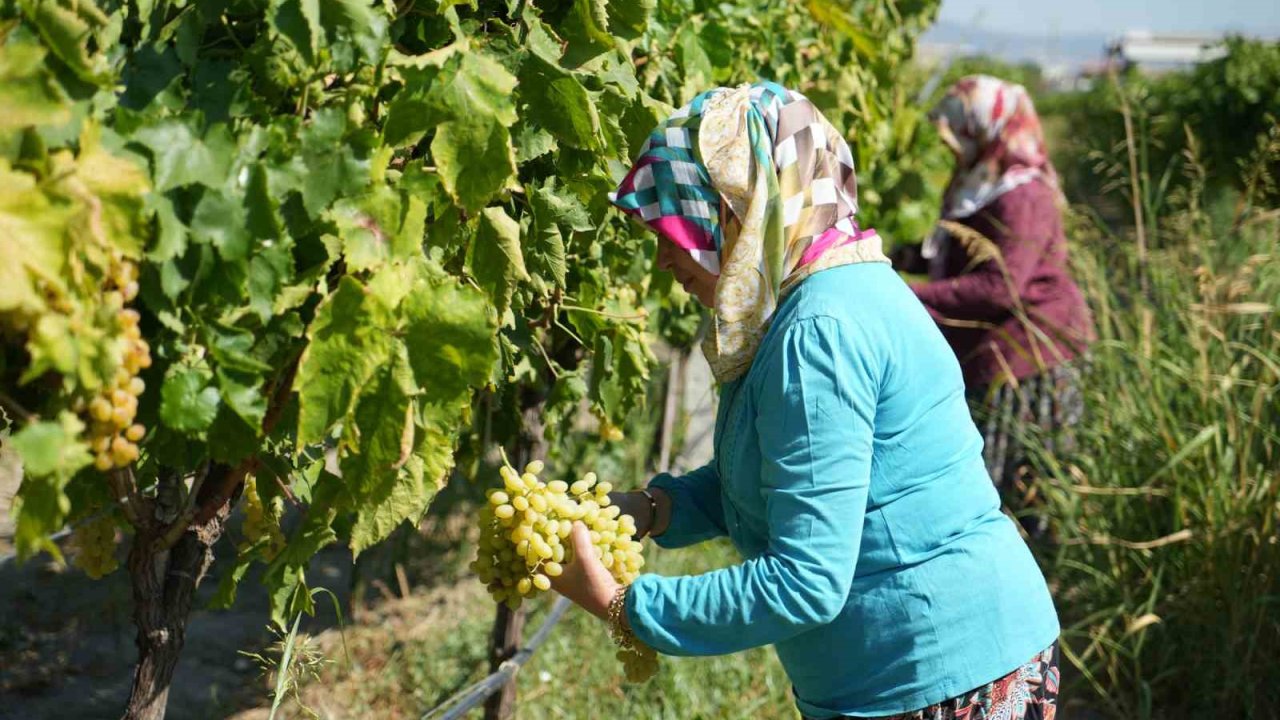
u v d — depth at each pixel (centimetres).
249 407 126
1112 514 386
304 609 152
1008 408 413
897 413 163
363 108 142
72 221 106
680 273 173
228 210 122
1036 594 178
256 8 132
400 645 366
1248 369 381
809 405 155
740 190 160
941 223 386
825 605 154
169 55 127
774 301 162
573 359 260
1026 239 404
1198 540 363
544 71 164
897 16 495
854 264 165
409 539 420
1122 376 392
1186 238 425
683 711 327
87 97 116
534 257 186
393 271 135
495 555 163
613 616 164
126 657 359
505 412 247
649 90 245
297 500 162
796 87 329
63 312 107
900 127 523
